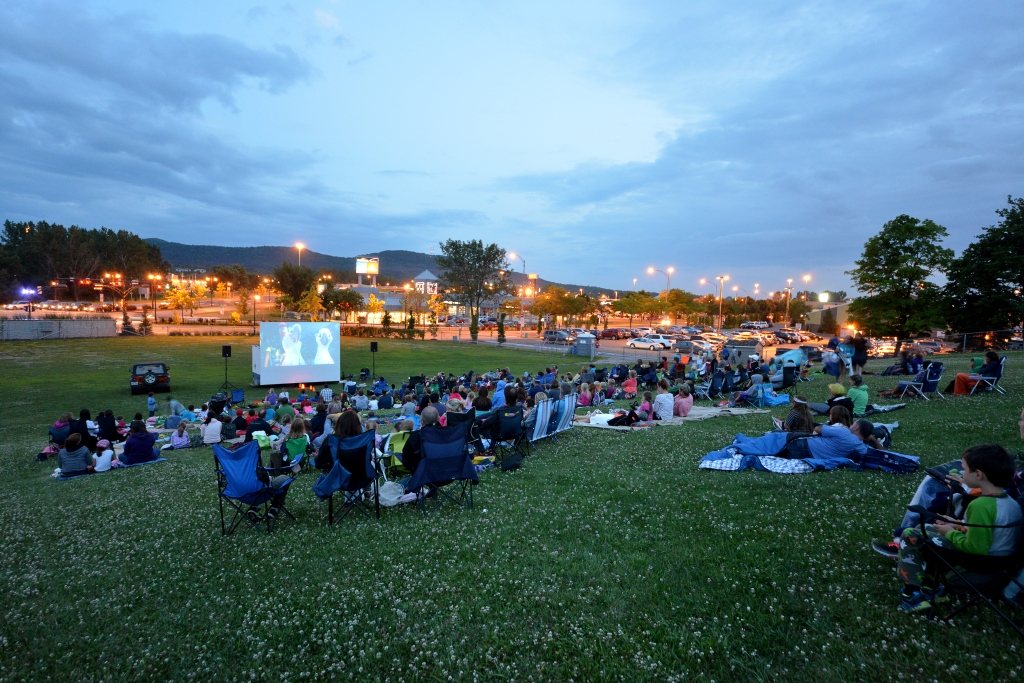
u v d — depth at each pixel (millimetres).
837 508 6133
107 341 56094
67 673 3990
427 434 6887
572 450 10445
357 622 4406
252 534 6719
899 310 37469
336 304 107125
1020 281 35438
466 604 4594
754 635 3871
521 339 72812
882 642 3596
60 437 15047
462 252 75000
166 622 4648
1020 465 4840
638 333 71750
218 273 176000
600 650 3846
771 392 15820
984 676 3178
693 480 7777
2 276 126000
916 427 10047
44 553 6574
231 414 19562
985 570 3771
